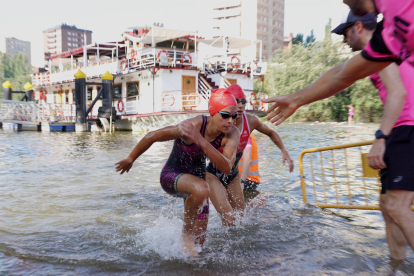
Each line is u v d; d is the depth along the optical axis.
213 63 23.58
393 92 2.48
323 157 8.67
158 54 19.30
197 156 3.22
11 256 2.91
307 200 4.76
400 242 2.81
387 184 2.70
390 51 2.06
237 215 3.88
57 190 5.43
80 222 3.85
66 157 9.29
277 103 2.84
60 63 30.78
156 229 3.57
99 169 7.39
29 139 15.25
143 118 21.06
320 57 34.16
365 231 3.51
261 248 3.10
